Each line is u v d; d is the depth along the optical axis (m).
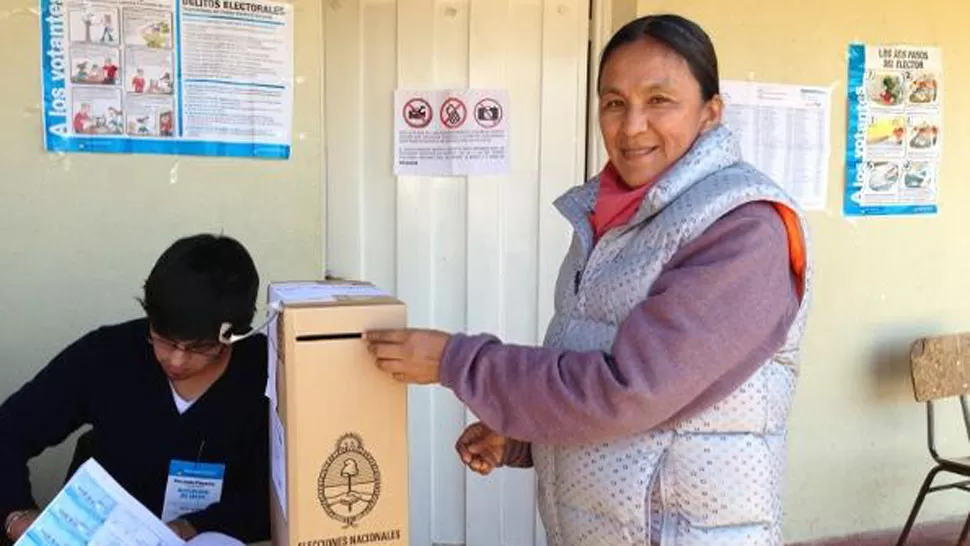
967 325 3.82
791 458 3.59
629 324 1.27
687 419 1.33
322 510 1.25
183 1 2.46
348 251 3.10
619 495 1.39
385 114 3.07
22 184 2.39
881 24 3.50
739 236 1.27
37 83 2.37
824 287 3.55
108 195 2.46
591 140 3.24
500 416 1.31
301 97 2.61
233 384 1.66
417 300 3.16
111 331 1.73
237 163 2.56
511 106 3.16
